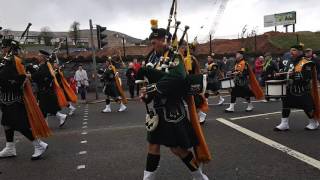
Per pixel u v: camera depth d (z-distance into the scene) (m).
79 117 11.71
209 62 12.61
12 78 6.28
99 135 8.53
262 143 7.21
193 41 7.20
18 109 6.46
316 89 8.33
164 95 4.35
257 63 18.59
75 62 21.12
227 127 8.90
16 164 6.39
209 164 5.97
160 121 4.42
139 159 6.39
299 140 7.39
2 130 9.73
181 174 5.54
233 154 6.50
